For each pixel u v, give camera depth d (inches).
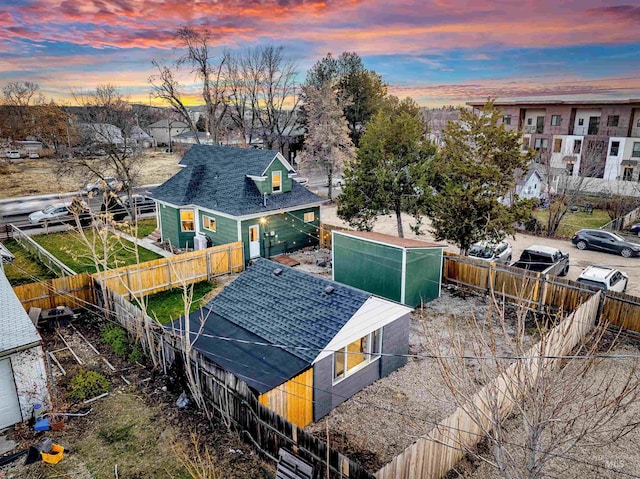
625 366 502.0
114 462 354.9
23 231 1088.8
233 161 1011.9
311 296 487.5
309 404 415.5
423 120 1861.5
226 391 381.7
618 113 1686.8
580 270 841.5
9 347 384.2
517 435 390.3
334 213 1355.8
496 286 706.2
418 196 916.6
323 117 1492.4
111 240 1019.3
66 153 1834.4
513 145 760.3
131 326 549.6
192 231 979.9
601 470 352.2
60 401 434.3
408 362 527.8
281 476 321.1
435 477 331.6
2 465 352.2
